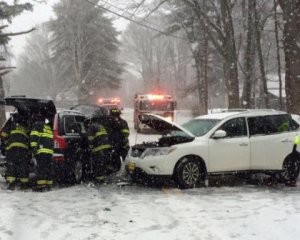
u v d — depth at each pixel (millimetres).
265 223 6953
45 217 7289
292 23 16109
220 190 10109
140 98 27109
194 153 10336
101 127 10883
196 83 45875
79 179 10891
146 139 21156
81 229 6602
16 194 9203
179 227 6734
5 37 21641
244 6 25344
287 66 16281
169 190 10039
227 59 22812
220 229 6629
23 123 10172
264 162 11039
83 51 53094
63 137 10258
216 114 11555
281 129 11469
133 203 8469
